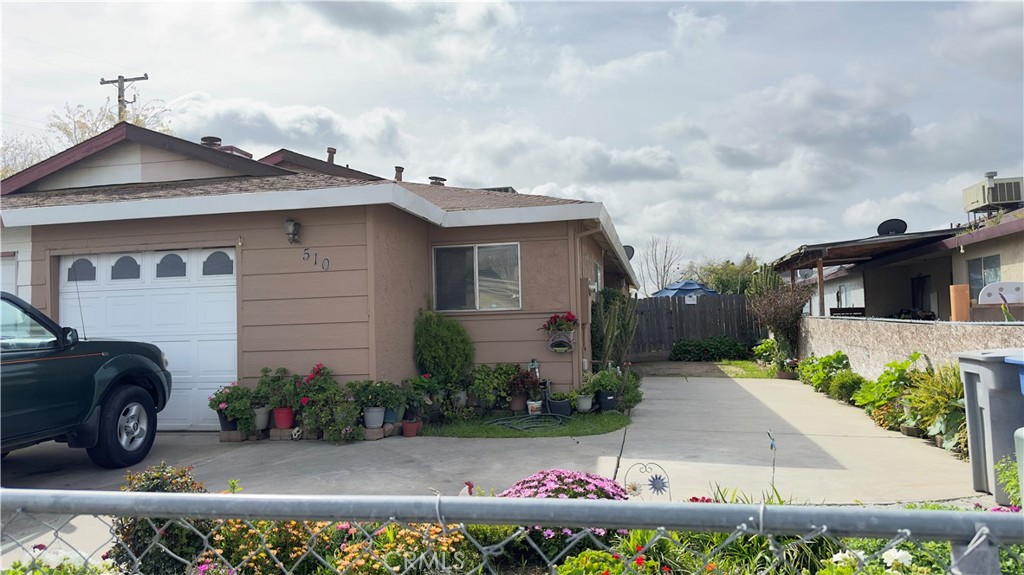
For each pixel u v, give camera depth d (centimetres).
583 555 316
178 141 1067
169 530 329
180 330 893
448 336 979
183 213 848
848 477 600
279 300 864
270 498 162
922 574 271
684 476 611
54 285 919
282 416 819
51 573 249
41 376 603
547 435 820
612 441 781
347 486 594
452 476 625
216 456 732
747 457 686
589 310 1110
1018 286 831
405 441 793
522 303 1035
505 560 400
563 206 995
